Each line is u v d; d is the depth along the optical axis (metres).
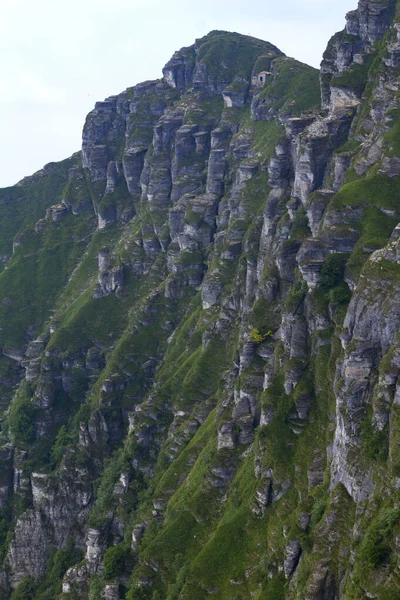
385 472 86.38
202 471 141.25
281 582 99.06
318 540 92.31
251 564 109.81
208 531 127.81
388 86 145.25
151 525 146.88
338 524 91.31
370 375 95.56
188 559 125.38
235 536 116.06
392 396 89.56
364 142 140.75
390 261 99.06
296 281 130.62
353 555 84.25
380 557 78.25
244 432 136.38
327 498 97.94
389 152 130.00
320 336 117.12
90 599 140.50
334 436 104.50
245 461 131.50
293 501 109.06
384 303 95.56
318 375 115.31
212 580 111.81
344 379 98.56
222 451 137.38
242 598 105.50
